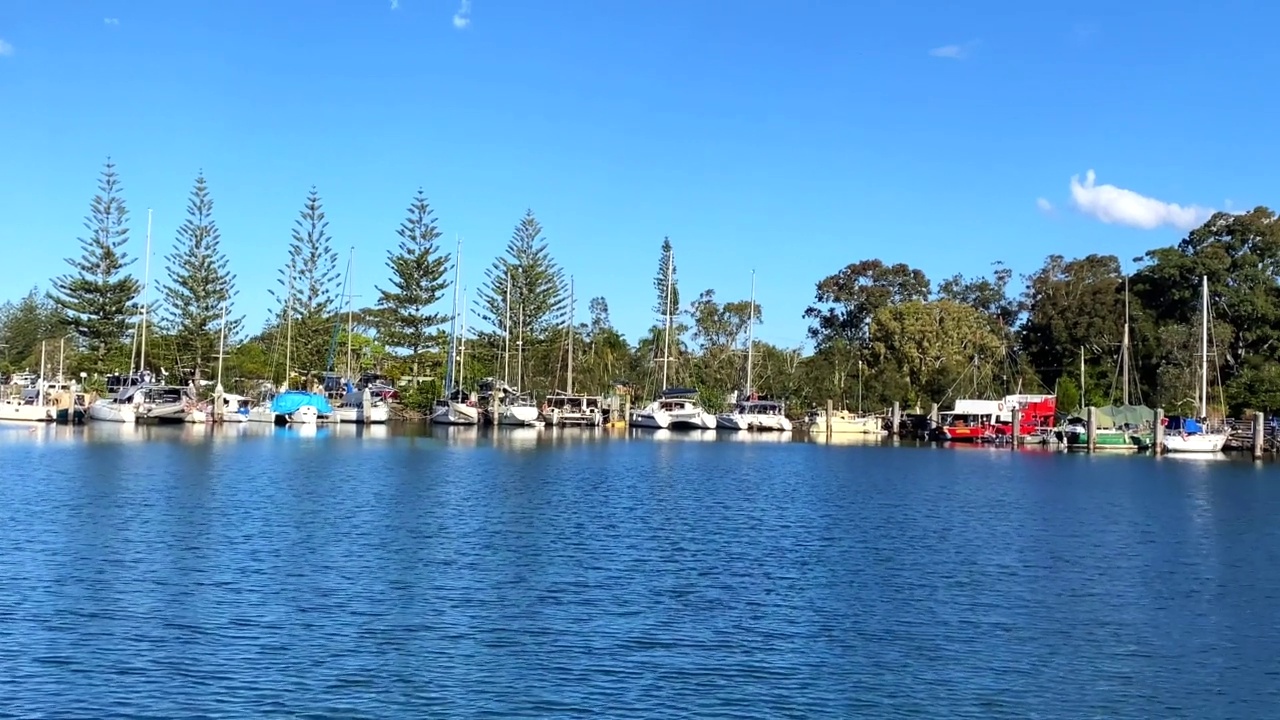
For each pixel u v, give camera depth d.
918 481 53.47
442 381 105.00
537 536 31.83
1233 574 27.98
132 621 20.84
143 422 87.50
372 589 24.03
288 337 101.81
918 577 26.91
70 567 25.42
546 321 108.62
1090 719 17.00
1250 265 98.00
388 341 105.38
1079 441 83.62
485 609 22.52
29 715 15.95
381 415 97.56
